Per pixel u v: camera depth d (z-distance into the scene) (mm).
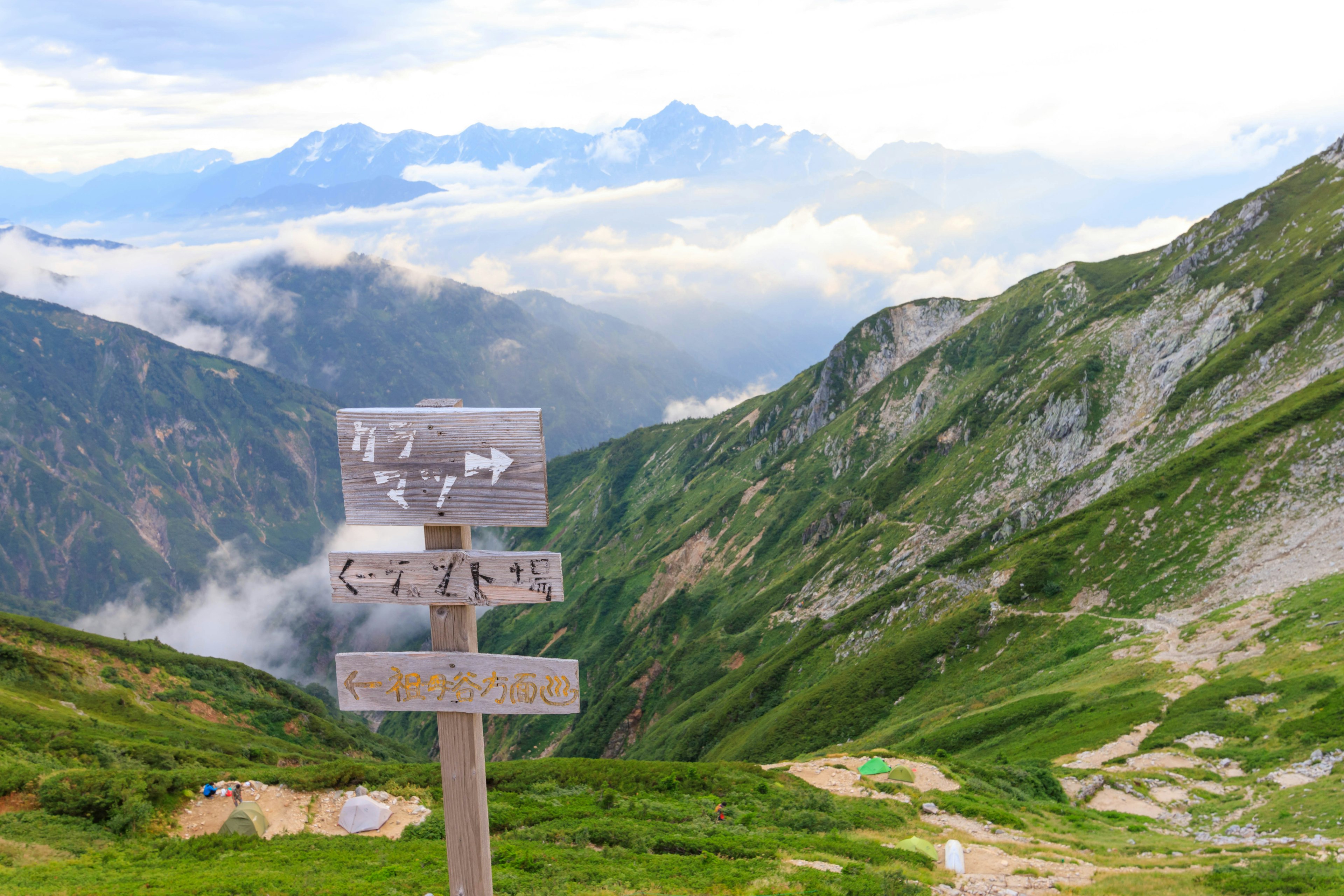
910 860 28141
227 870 24344
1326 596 80938
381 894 20625
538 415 8500
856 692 136625
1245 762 52938
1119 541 131125
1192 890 24734
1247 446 127688
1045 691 96125
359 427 8891
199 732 95562
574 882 22984
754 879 23531
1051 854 31000
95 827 30531
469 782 8906
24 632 103375
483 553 8758
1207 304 194250
